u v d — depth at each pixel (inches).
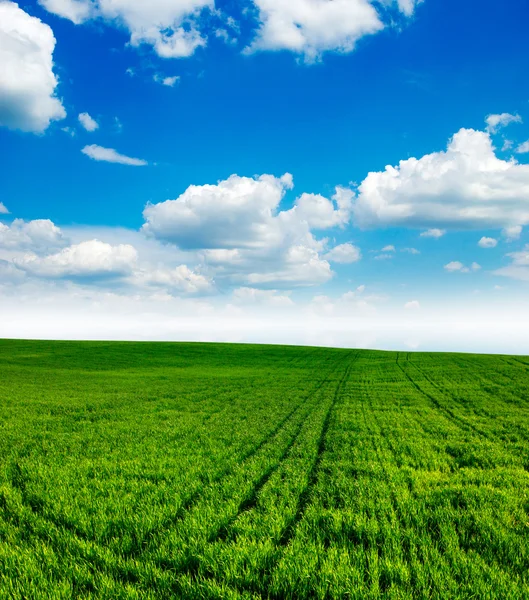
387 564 222.7
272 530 271.3
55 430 652.7
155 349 2758.4
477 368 1838.1
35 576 213.5
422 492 356.8
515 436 612.7
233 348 2965.1
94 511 307.6
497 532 267.3
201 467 437.4
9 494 341.4
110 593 198.1
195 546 247.9
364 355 2672.2
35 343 2849.4
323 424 730.8
